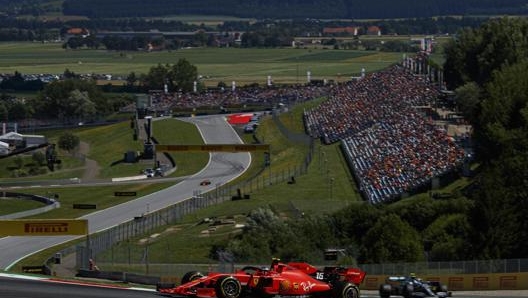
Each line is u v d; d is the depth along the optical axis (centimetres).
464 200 19788
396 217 17325
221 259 17375
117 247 19175
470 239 17275
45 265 17088
